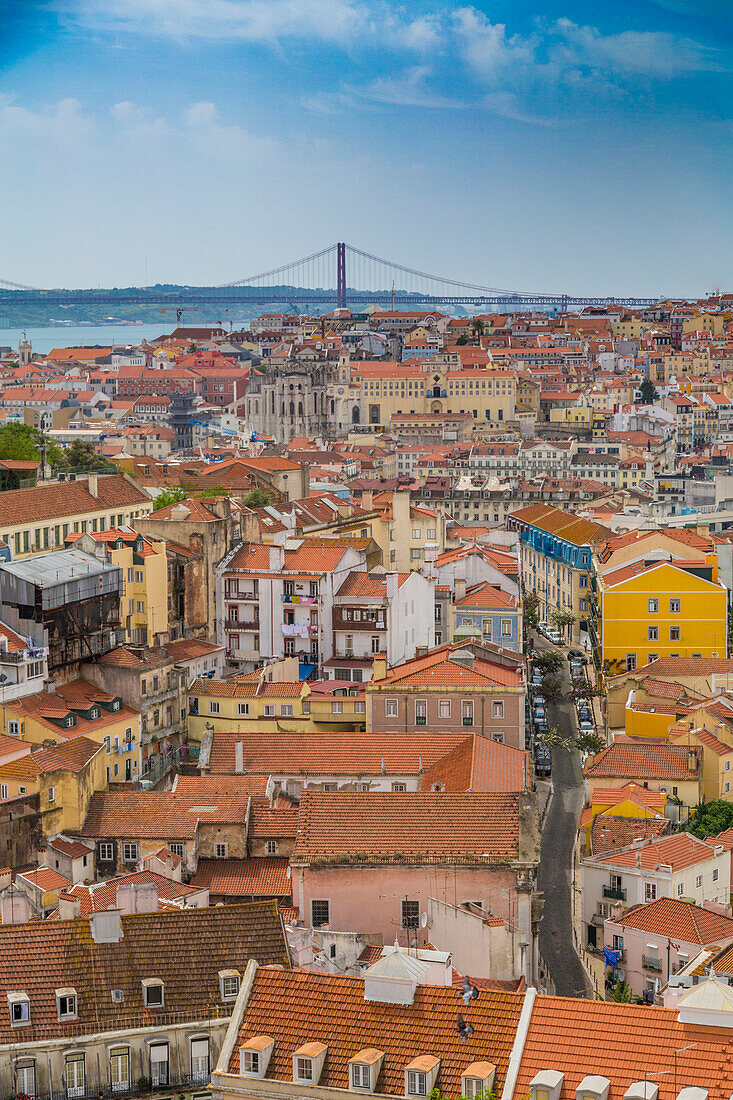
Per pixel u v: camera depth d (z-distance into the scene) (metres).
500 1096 96.62
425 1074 98.50
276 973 108.12
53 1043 117.81
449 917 149.88
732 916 174.88
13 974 121.19
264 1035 104.69
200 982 123.12
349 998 105.50
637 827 192.38
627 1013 99.06
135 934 124.88
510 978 145.25
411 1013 103.25
